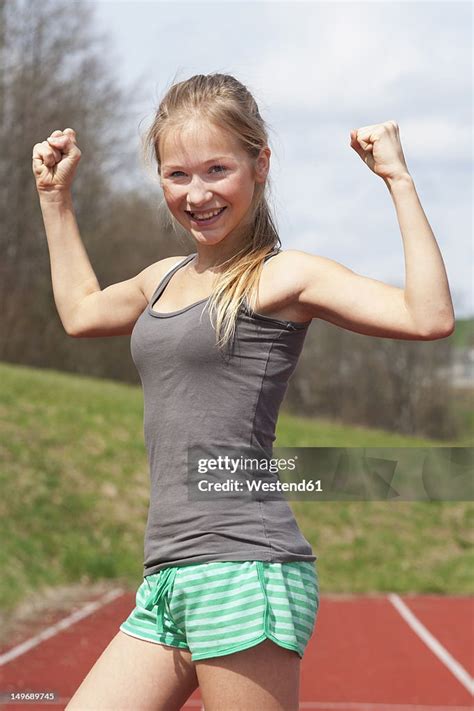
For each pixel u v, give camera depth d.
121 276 32.56
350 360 36.75
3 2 31.39
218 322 2.38
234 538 2.37
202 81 2.54
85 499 15.59
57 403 19.89
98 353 33.16
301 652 2.39
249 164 2.51
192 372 2.41
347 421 36.38
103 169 32.38
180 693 2.48
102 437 18.47
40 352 32.41
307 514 17.44
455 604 13.70
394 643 10.85
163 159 2.53
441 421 35.91
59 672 8.33
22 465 16.09
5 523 13.76
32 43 31.88
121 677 2.46
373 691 8.62
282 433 22.23
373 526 17.39
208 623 2.34
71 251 2.91
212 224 2.49
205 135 2.46
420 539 17.22
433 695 8.51
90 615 10.91
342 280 2.35
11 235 32.06
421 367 36.06
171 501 2.42
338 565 15.75
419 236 2.27
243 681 2.33
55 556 13.41
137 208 32.75
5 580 11.64
